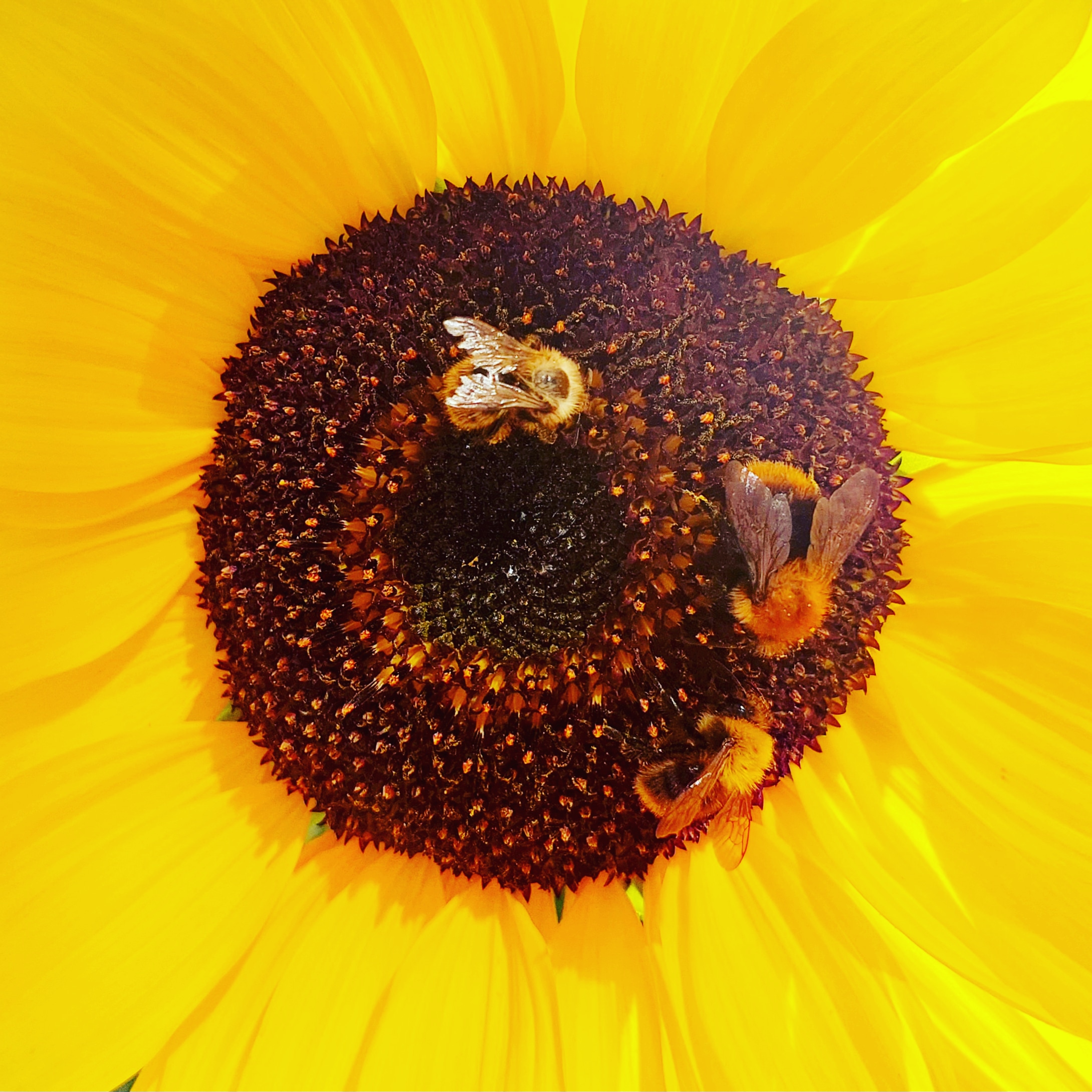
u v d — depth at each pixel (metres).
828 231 0.15
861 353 0.16
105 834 0.16
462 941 0.17
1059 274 0.15
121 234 0.16
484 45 0.16
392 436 0.16
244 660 0.16
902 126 0.15
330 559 0.16
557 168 0.16
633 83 0.15
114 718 0.17
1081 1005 0.15
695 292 0.16
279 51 0.15
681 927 0.17
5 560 0.16
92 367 0.16
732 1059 0.16
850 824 0.16
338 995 0.16
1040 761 0.16
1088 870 0.16
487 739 0.16
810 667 0.16
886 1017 0.16
